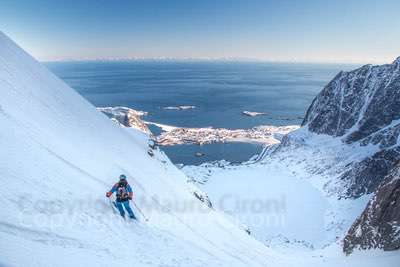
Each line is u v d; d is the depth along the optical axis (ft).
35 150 42.73
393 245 90.99
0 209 27.45
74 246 29.55
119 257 32.71
